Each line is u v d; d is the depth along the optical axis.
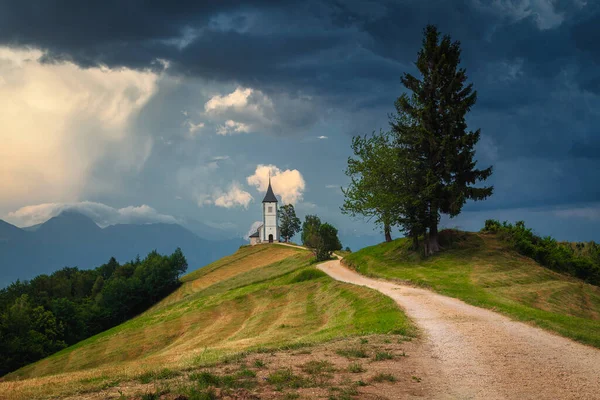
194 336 57.16
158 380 15.60
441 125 67.31
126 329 76.12
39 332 102.69
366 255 76.81
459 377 15.40
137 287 143.38
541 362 17.53
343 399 12.53
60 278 169.75
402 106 70.19
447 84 67.94
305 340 26.33
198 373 15.61
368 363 17.50
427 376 15.53
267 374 15.76
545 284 50.31
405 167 68.88
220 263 167.38
